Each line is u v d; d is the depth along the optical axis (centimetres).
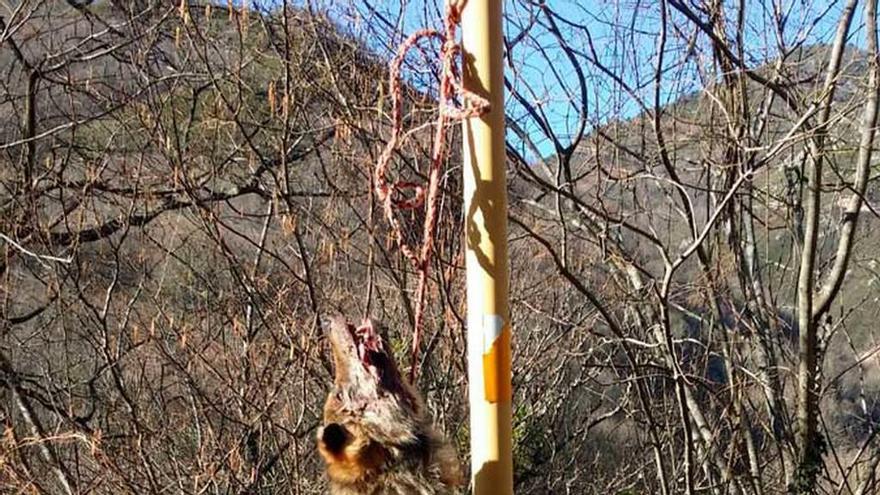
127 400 827
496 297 292
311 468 888
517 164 721
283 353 975
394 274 775
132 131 874
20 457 791
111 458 796
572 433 1148
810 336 813
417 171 680
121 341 860
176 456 856
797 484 819
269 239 970
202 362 891
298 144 880
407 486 306
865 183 764
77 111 948
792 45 772
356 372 312
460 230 734
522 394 1066
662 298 748
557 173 784
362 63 771
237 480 830
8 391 891
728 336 838
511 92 762
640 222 962
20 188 896
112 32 925
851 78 719
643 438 1119
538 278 988
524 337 1044
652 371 900
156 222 957
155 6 879
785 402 852
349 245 820
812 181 778
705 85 767
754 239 862
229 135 851
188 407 900
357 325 362
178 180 806
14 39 973
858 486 841
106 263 901
